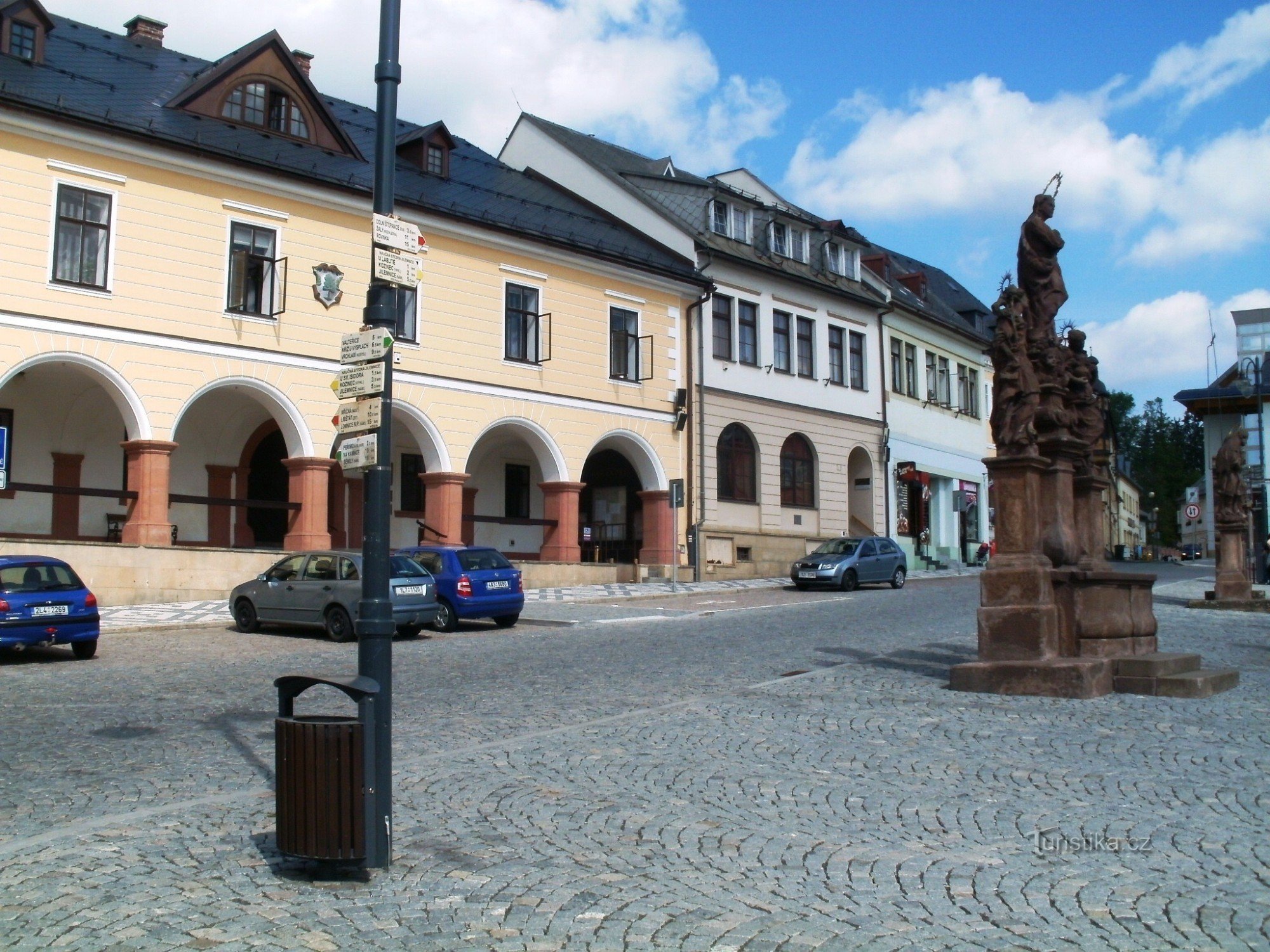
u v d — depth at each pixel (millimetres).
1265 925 5078
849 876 5945
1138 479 114188
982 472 51844
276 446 30688
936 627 19703
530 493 35875
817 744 9352
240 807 7551
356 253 27188
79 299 22703
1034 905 5422
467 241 29406
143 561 23141
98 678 14352
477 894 5711
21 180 22047
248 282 25406
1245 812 6984
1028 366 12391
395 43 6590
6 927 5289
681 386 34719
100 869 6156
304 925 5297
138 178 23672
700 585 32438
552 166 38219
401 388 27844
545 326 31125
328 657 16969
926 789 7789
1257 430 49031
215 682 14031
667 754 9078
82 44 26969
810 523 39031
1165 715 10258
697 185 36250
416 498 32594
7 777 8570
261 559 25047
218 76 25766
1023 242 12969
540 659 16141
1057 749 8930
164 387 23875
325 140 28047
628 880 5926
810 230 40219
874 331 42844
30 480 25938
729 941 5027
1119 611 12336
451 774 8461
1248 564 34438
